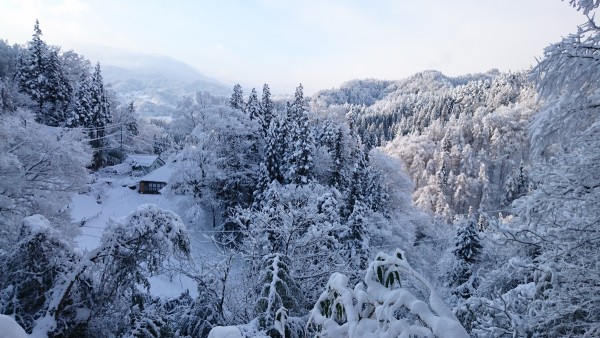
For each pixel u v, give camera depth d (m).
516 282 8.65
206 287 9.77
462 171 90.25
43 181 19.30
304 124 33.75
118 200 44.31
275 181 30.25
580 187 4.78
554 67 4.06
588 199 4.83
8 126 18.17
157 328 7.37
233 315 9.79
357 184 28.56
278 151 34.94
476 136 98.56
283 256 6.15
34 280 7.45
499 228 5.59
